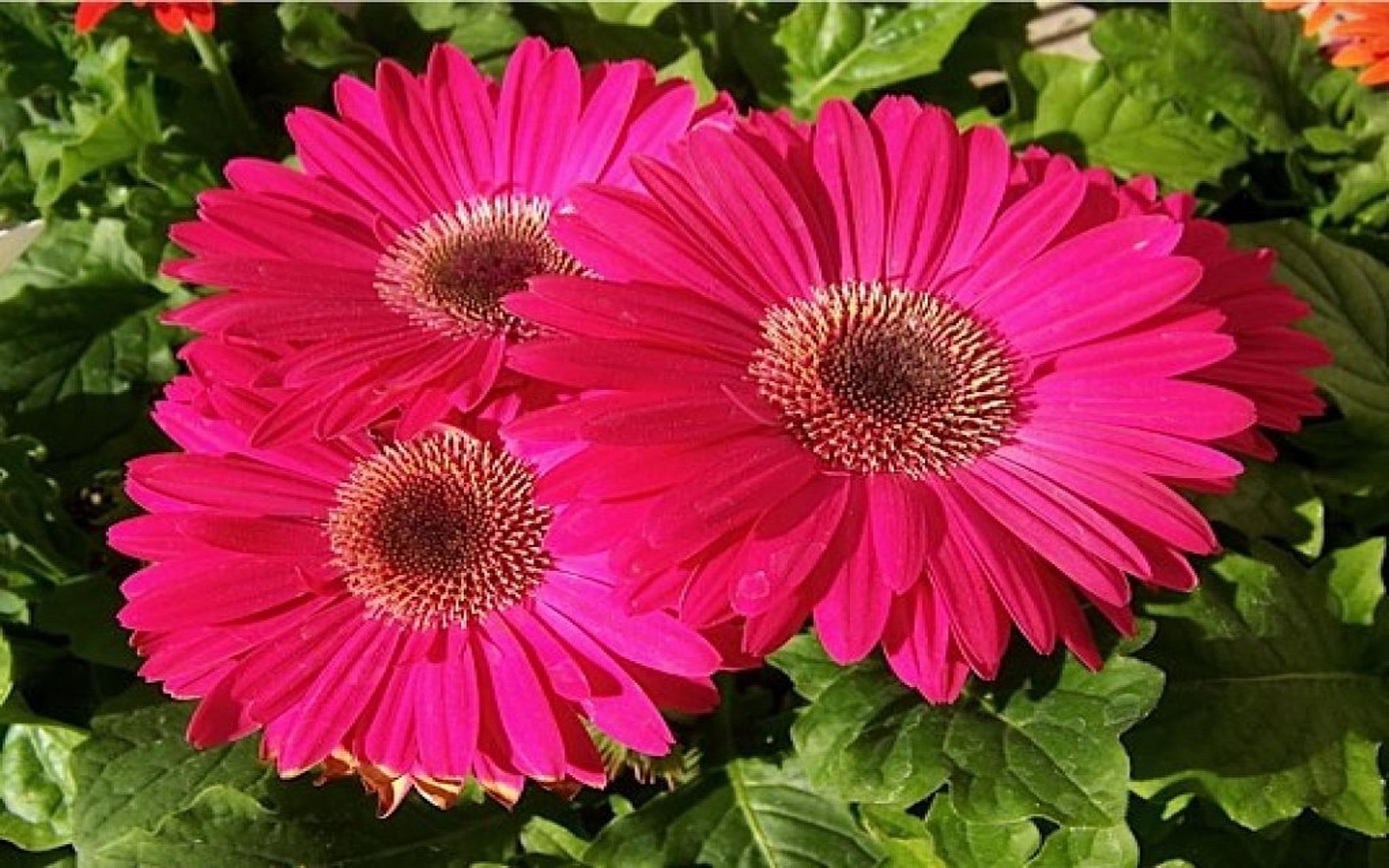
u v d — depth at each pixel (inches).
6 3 16.9
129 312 15.6
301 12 16.1
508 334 11.3
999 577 9.5
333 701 10.2
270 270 11.0
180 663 10.2
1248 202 16.4
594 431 9.2
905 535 9.7
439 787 10.2
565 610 10.5
